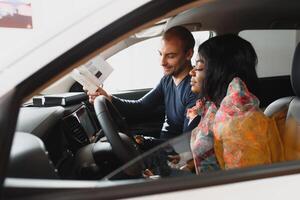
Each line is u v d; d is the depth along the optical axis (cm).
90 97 193
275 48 242
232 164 109
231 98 119
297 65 142
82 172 131
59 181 81
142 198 79
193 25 196
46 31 88
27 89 83
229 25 205
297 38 239
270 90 245
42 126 142
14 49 90
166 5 85
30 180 79
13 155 80
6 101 81
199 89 140
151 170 97
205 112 138
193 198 81
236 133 113
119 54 229
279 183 86
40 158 87
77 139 166
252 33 228
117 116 161
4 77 84
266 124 114
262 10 194
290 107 141
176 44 177
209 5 182
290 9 195
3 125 79
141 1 84
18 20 353
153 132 217
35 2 352
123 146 135
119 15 84
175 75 183
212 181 83
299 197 86
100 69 185
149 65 249
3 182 74
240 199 83
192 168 108
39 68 83
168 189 80
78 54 84
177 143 108
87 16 85
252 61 129
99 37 84
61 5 348
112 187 79
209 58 129
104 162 140
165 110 204
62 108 168
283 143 115
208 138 118
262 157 108
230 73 126
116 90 255
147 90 256
